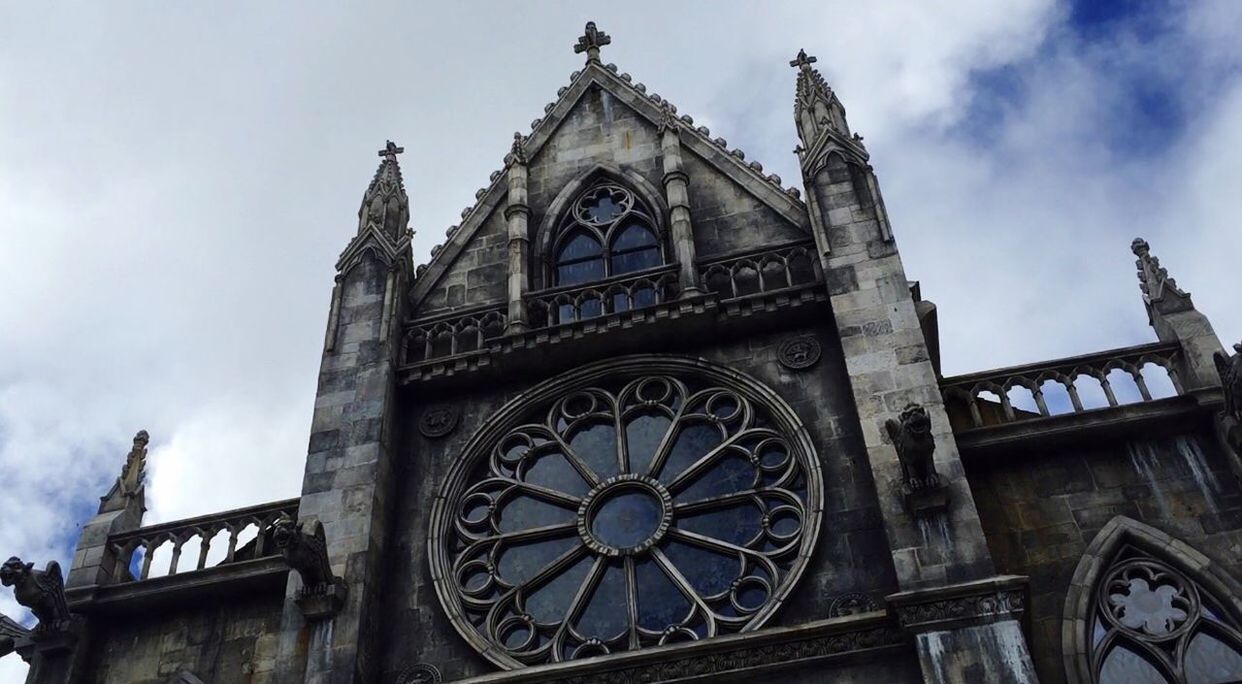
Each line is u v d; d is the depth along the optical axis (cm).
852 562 2283
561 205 3188
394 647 2367
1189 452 2378
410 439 2734
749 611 2267
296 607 2342
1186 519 2278
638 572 2400
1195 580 2198
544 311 2927
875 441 2330
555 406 2731
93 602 2509
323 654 2253
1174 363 2538
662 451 2572
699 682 2111
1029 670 1931
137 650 2473
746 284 2844
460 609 2397
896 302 2566
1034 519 2333
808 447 2461
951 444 2280
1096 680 2094
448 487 2606
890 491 2248
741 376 2636
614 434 2644
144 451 2922
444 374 2789
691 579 2362
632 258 3062
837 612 2216
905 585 2105
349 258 3059
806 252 2838
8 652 2483
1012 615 2003
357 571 2380
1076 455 2427
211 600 2523
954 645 1991
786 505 2416
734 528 2423
